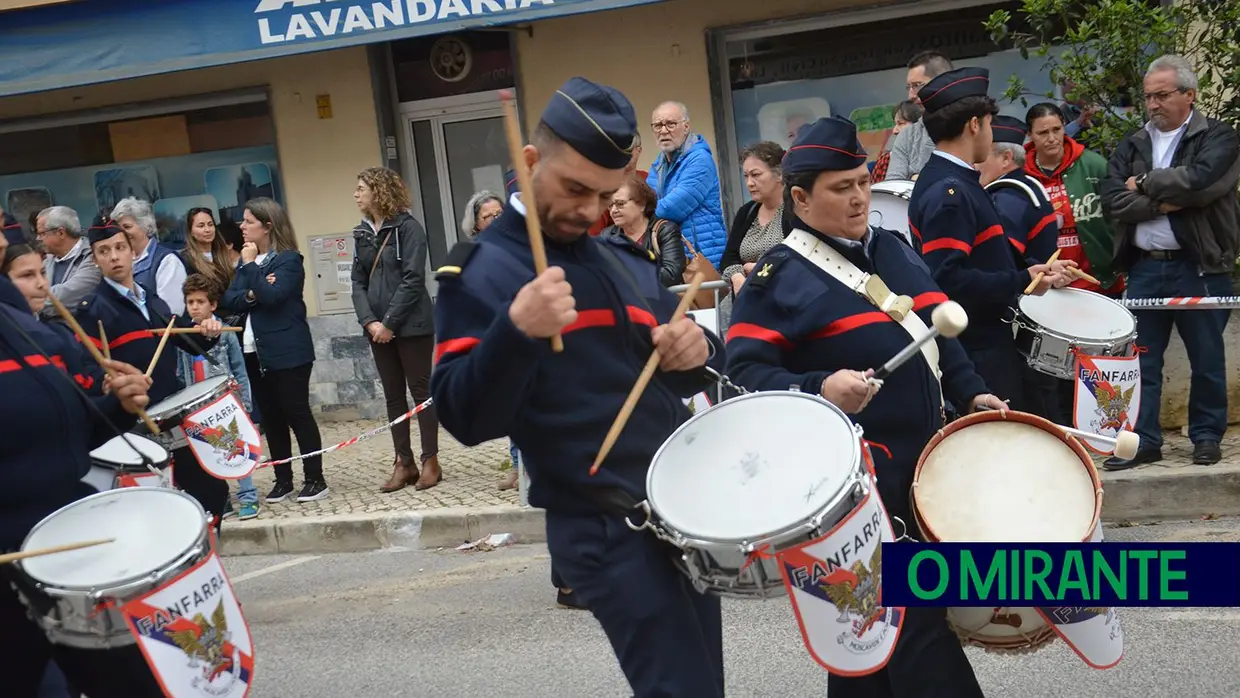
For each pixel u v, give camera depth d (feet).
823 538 9.00
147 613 10.43
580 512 9.80
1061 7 25.64
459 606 20.56
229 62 31.60
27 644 11.46
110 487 15.19
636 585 9.63
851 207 11.35
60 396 12.10
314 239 36.50
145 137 37.32
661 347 9.76
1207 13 25.22
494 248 9.78
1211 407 22.12
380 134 35.60
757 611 18.31
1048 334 16.30
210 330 24.09
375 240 27.17
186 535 10.85
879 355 11.25
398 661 18.17
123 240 19.99
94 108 37.22
